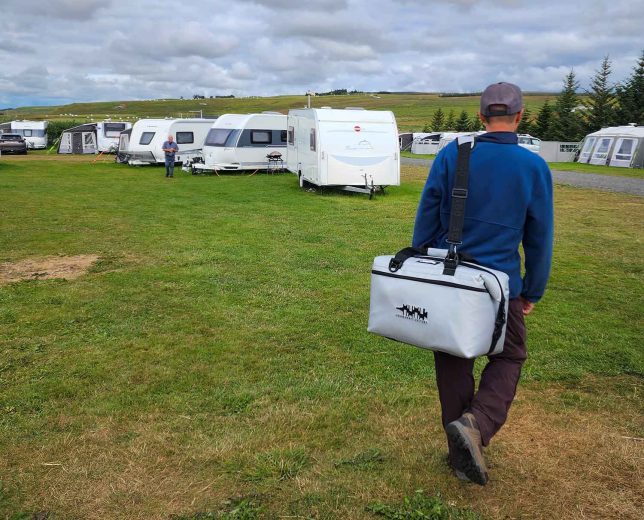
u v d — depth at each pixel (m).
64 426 3.37
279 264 7.62
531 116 51.91
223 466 2.92
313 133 15.60
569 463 2.95
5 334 5.00
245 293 6.28
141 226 10.53
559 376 4.13
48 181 19.00
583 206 14.04
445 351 2.36
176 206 13.21
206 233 9.84
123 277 6.91
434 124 63.25
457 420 2.40
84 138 38.47
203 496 2.68
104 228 10.30
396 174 15.65
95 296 6.14
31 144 46.62
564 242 9.48
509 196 2.43
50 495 2.69
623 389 3.92
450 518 2.49
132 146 26.42
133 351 4.61
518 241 2.51
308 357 4.48
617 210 13.37
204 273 7.10
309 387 3.91
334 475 2.83
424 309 2.38
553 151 34.22
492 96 2.50
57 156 35.62
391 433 3.27
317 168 15.30
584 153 31.52
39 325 5.24
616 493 2.69
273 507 2.59
